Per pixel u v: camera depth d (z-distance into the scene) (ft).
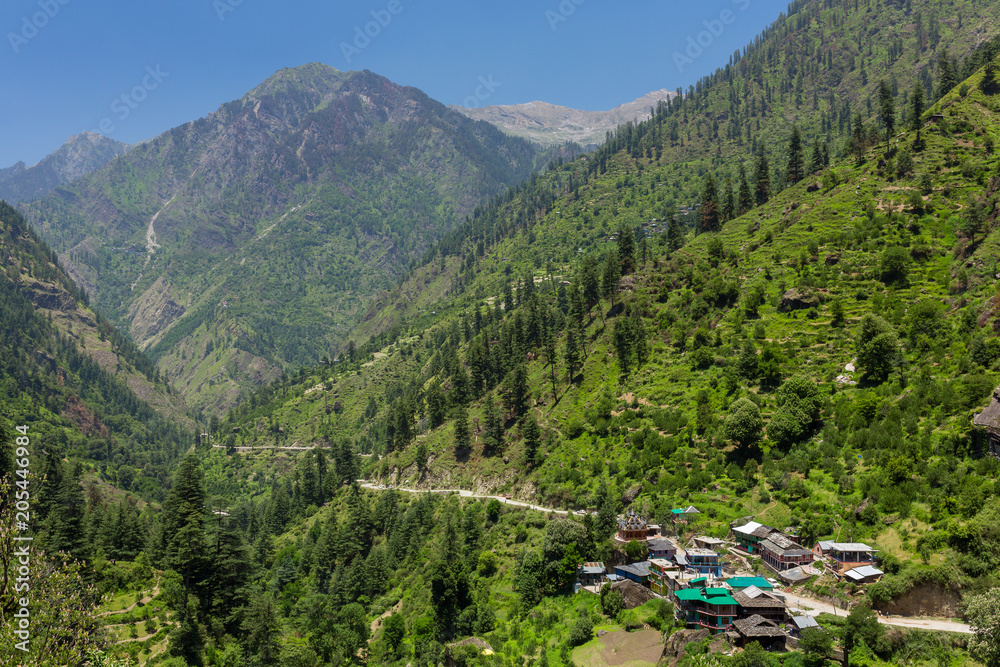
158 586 414.21
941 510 297.53
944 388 375.04
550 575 386.11
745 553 340.18
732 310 594.24
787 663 248.73
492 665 324.60
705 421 469.16
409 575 476.54
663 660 279.90
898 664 234.58
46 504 462.19
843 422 407.44
